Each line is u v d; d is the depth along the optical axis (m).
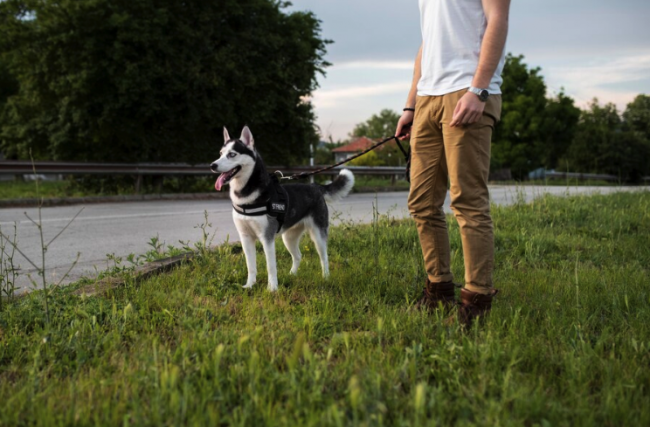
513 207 8.54
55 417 1.90
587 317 3.09
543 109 41.88
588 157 35.88
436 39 3.01
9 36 13.23
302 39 16.59
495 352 2.42
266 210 3.90
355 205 11.68
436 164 3.18
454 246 5.52
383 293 3.77
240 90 14.93
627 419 1.87
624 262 4.82
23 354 2.59
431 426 1.79
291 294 3.78
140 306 3.28
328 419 1.78
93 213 9.70
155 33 13.06
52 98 14.03
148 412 1.93
